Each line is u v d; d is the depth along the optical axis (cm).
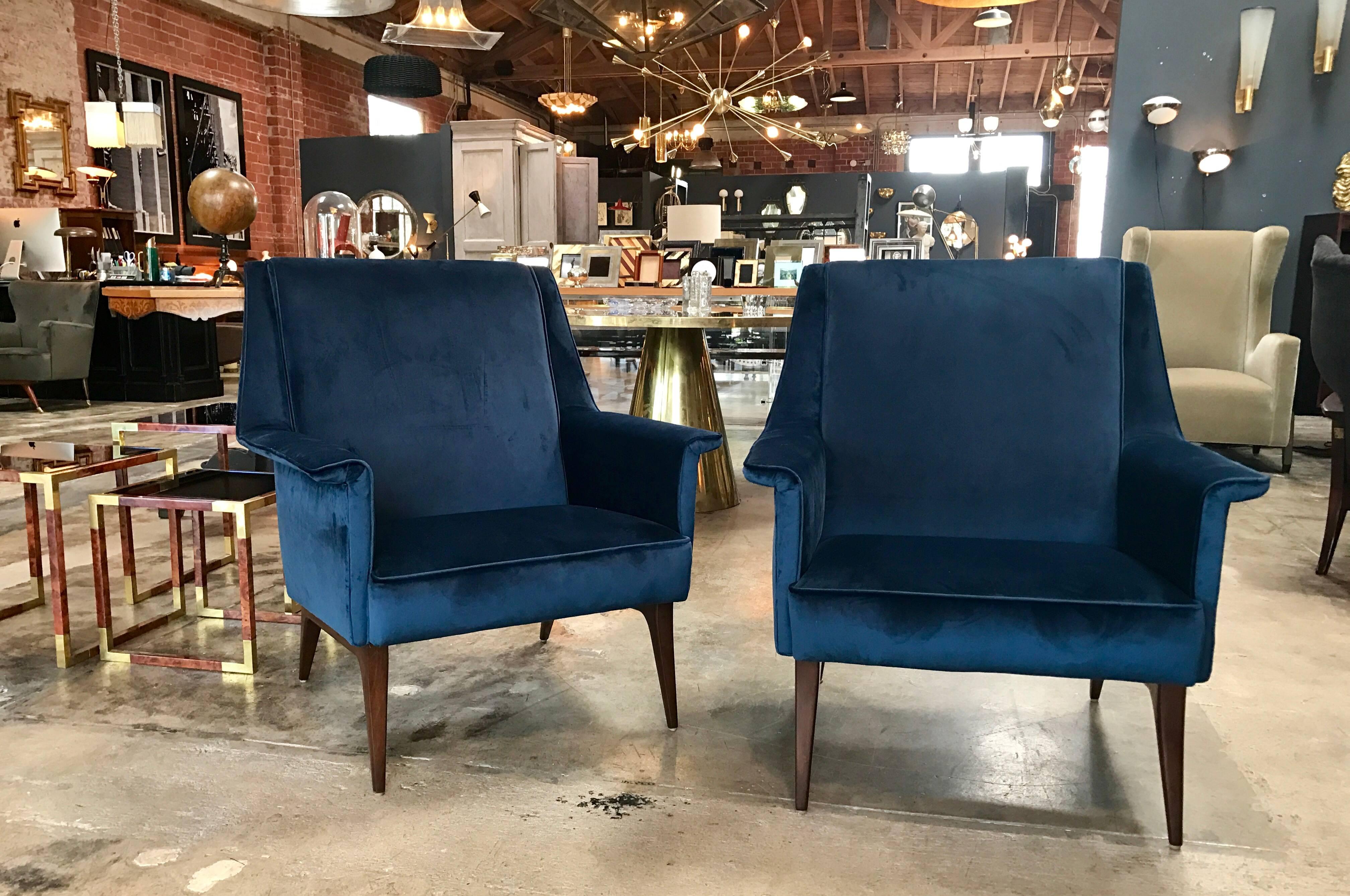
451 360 210
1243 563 310
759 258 721
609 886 140
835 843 151
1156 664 147
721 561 311
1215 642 198
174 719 193
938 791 167
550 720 194
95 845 149
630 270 539
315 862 145
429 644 235
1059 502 189
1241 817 159
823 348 203
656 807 161
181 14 905
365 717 194
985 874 143
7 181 743
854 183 1374
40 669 218
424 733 188
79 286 688
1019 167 1259
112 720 192
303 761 175
